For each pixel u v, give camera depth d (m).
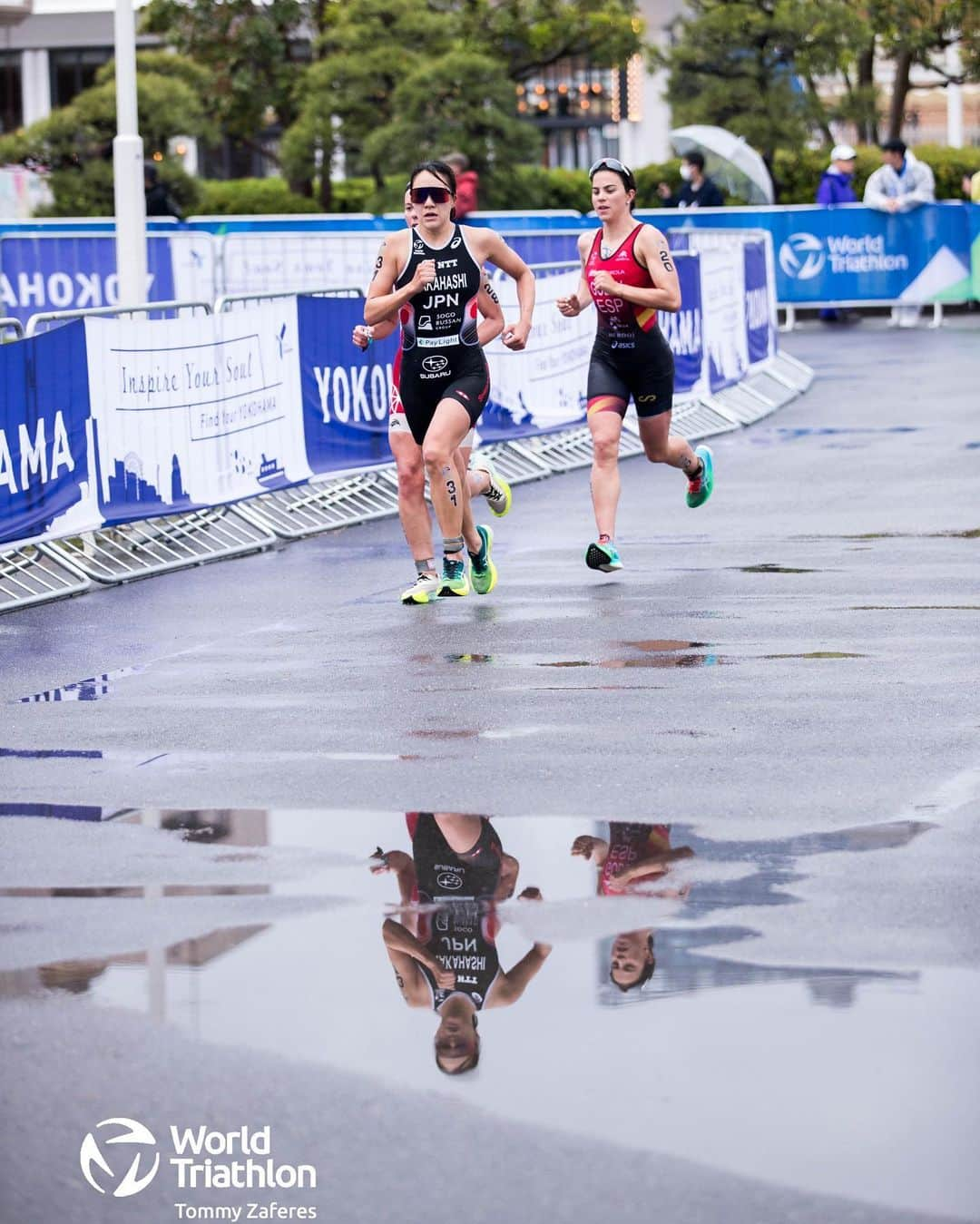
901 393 24.03
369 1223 4.09
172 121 35.78
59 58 53.00
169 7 42.41
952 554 12.85
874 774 7.50
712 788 7.35
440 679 9.54
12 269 27.55
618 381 12.44
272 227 30.45
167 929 5.94
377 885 6.31
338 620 11.41
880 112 43.47
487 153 37.09
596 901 6.09
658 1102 4.59
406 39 38.75
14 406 12.52
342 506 16.50
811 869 6.35
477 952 5.65
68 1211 4.21
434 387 11.62
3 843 6.93
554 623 10.94
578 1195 4.16
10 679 10.02
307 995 5.34
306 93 40.28
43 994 5.40
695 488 13.34
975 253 34.00
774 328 26.11
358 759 7.97
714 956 5.56
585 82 52.62
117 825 7.12
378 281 11.52
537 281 18.97
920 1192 4.15
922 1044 4.89
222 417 14.77
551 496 17.08
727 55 40.50
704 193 33.88
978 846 6.57
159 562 13.95
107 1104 4.69
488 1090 4.69
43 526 12.84
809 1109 4.54
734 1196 4.14
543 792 7.37
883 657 9.70
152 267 27.69
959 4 40.56
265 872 6.48
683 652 9.98
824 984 5.32
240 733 8.52
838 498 15.80
